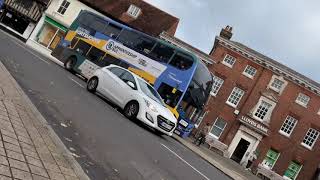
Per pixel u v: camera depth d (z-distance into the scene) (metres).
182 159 12.62
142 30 42.62
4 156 4.58
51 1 44.31
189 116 21.86
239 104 37.62
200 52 37.75
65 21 43.97
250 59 37.78
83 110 11.32
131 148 9.53
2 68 10.70
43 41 43.94
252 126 36.75
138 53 22.33
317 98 36.81
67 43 26.14
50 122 8.18
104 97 17.19
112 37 23.92
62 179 4.82
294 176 36.84
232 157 37.22
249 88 37.62
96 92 17.62
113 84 15.96
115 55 23.20
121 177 6.73
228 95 37.78
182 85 20.38
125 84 15.56
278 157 36.97
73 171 5.32
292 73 36.62
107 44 23.91
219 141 36.50
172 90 20.52
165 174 8.70
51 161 5.25
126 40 23.20
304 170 36.59
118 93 15.57
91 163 6.70
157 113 14.64
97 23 25.30
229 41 37.78
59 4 44.22
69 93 13.26
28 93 10.12
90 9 44.06
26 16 44.78
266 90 37.41
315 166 36.31
